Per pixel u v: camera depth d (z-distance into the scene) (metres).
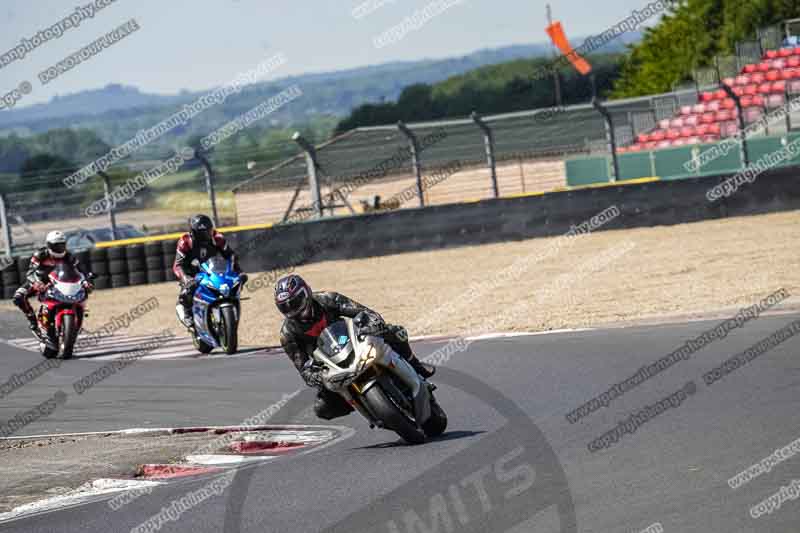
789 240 79.19
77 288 61.50
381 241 101.69
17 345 70.62
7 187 104.81
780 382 34.34
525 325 57.44
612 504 22.03
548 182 139.00
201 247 58.62
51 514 26.69
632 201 99.06
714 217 98.44
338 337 30.50
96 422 41.28
